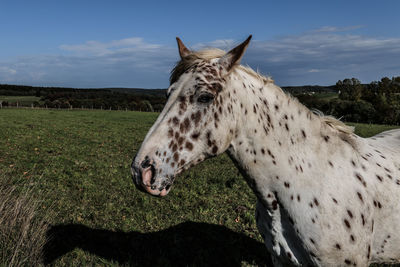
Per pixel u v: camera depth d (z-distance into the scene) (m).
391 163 2.33
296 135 2.03
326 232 1.90
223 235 4.13
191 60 1.87
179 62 1.94
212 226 4.37
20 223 3.46
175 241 3.91
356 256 1.97
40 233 3.49
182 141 1.74
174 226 4.36
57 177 6.63
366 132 16.88
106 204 5.08
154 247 3.81
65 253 3.59
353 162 2.13
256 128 1.92
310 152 2.04
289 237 2.06
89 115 32.38
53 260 3.41
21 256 3.10
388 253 2.22
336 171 2.04
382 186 2.13
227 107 1.81
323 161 2.04
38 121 21.97
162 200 5.36
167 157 1.71
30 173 6.94
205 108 1.75
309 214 1.92
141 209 4.96
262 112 1.95
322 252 1.92
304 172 1.98
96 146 11.33
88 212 4.78
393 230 2.15
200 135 1.77
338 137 2.21
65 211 4.75
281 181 1.96
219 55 1.92
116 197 5.48
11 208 3.63
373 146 2.48
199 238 4.03
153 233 4.15
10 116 26.09
